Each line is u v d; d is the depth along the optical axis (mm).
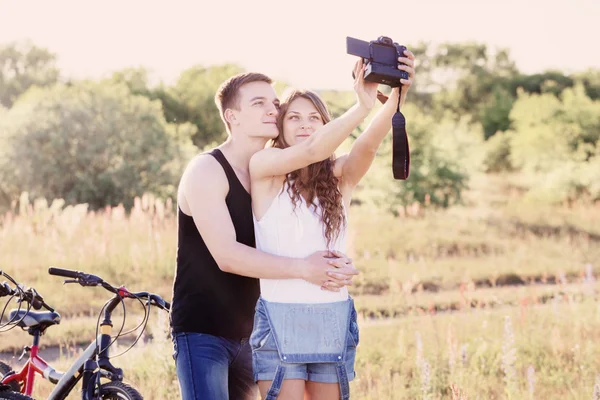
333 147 2893
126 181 21500
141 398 3508
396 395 5457
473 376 5621
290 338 2924
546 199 21656
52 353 7074
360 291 10602
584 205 20594
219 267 3117
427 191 19328
